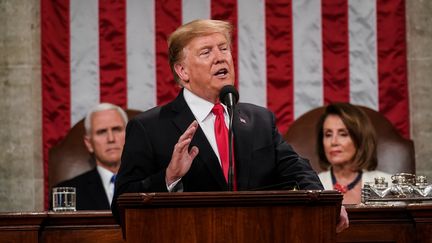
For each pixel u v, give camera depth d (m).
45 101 13.88
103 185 12.38
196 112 7.45
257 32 13.99
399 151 12.34
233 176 6.98
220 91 7.06
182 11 14.02
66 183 12.34
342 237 8.06
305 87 13.95
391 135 12.42
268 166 7.38
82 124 12.62
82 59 13.94
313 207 5.95
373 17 14.02
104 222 8.16
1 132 14.23
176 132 7.34
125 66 13.95
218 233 5.89
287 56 13.97
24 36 14.34
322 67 13.97
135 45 13.98
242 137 7.39
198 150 6.78
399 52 13.99
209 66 7.33
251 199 5.89
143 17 14.02
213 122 7.46
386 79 13.95
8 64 14.31
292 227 5.92
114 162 12.42
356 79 13.97
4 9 14.36
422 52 14.30
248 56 13.98
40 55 14.27
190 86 7.53
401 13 14.03
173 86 13.97
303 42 13.98
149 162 7.24
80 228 8.13
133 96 13.93
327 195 5.91
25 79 14.30
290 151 7.52
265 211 5.92
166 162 7.23
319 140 11.97
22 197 14.17
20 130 14.25
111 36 13.98
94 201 12.28
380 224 8.06
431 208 7.87
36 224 8.00
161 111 7.51
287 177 7.37
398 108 13.93
